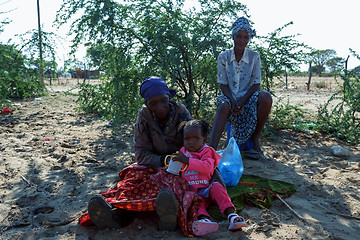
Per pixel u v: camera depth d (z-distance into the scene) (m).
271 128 5.97
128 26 5.65
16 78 9.45
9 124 6.77
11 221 2.69
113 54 5.66
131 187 2.66
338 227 2.53
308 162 4.27
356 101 5.52
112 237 2.38
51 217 2.75
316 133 5.76
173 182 2.57
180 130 2.88
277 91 15.91
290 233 2.44
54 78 10.12
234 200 2.95
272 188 3.20
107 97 6.50
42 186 3.46
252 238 2.36
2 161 4.27
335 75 6.04
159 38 5.47
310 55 5.91
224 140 5.48
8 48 9.25
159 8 5.76
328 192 3.25
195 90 6.34
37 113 8.16
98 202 2.35
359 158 4.37
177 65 5.42
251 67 4.34
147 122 2.95
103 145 5.23
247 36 4.19
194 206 2.47
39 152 4.76
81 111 8.41
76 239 2.38
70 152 4.76
